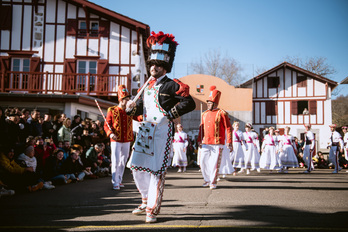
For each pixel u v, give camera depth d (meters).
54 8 18.73
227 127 6.72
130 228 3.19
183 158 12.61
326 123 27.92
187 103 3.49
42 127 9.11
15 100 13.39
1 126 6.31
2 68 18.34
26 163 6.54
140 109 3.79
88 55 18.62
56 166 7.52
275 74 29.28
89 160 9.21
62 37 18.66
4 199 5.25
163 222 3.45
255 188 6.52
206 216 3.75
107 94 17.88
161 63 3.64
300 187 6.69
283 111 28.97
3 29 18.45
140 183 3.83
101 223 3.44
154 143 3.55
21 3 18.61
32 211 4.20
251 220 3.52
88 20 18.52
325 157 21.19
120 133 6.50
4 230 3.16
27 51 18.41
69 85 17.97
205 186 6.84
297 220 3.51
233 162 10.41
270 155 11.65
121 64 18.66
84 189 6.61
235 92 24.33
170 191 6.06
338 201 4.82
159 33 3.70
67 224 3.41
